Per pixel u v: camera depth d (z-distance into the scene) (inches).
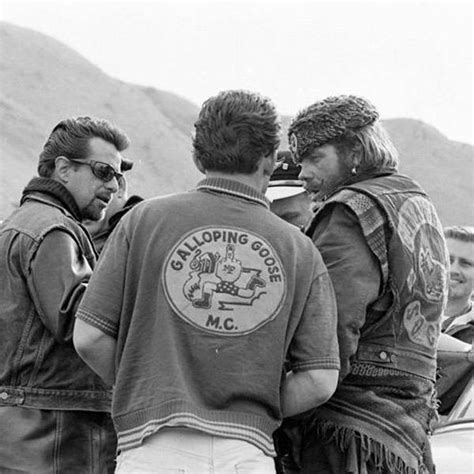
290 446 187.0
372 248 180.2
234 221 171.3
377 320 183.3
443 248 191.6
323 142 187.0
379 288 181.2
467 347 254.7
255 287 169.0
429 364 188.2
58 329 201.3
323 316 172.7
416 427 184.4
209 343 166.7
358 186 185.3
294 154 190.4
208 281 168.4
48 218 207.5
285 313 169.5
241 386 166.2
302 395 171.0
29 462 204.1
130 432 167.8
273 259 170.6
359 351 183.3
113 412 169.2
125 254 171.8
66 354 206.7
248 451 165.9
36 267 203.9
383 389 183.6
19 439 204.5
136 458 166.9
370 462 183.0
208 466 164.9
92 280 173.0
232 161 173.2
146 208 173.2
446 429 243.6
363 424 181.8
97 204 216.2
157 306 168.6
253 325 167.9
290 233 173.8
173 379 165.5
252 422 166.9
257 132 173.0
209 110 174.6
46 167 215.6
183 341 166.9
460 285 295.3
